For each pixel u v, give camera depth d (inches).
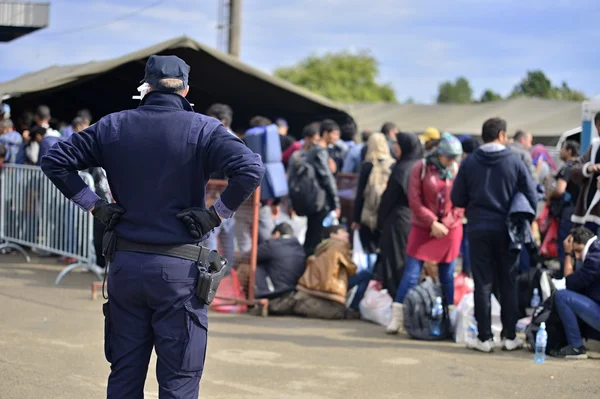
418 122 1039.0
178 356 138.3
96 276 391.2
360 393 212.1
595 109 404.5
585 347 267.3
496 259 265.4
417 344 276.1
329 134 415.8
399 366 242.7
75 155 140.7
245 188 136.3
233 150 137.9
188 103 145.7
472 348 267.6
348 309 325.7
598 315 252.1
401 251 311.0
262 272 330.3
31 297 334.3
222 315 323.6
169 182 138.4
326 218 373.4
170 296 137.3
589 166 279.1
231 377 223.9
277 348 262.8
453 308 289.7
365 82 2913.4
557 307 256.8
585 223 285.6
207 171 141.6
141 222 138.2
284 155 458.6
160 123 140.3
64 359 236.2
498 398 210.2
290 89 478.6
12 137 478.6
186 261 138.3
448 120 1019.3
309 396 207.8
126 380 140.2
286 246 331.6
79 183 142.0
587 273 254.2
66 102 562.9
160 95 143.3
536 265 316.8
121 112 144.2
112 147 140.0
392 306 293.7
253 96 506.0
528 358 256.2
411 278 290.0
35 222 418.0
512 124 930.1
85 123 401.7
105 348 143.4
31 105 562.6
